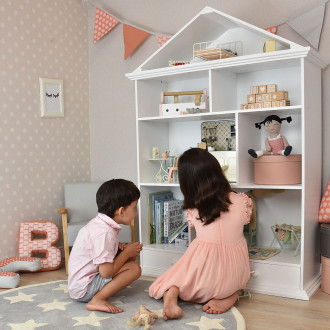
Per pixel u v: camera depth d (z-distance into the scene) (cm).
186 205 209
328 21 245
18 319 189
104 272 199
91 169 346
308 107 224
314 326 183
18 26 292
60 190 323
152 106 282
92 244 199
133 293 224
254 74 266
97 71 341
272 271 226
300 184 236
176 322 183
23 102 296
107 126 338
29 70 299
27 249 284
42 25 308
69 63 329
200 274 198
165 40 298
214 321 184
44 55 310
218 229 201
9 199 287
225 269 198
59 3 320
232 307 200
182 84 291
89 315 192
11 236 288
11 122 288
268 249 252
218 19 250
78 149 338
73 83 332
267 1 261
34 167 304
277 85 258
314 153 235
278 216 265
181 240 271
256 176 242
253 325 185
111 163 339
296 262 224
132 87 322
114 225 203
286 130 257
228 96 262
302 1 251
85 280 202
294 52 215
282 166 232
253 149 255
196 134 289
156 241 278
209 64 239
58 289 232
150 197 278
